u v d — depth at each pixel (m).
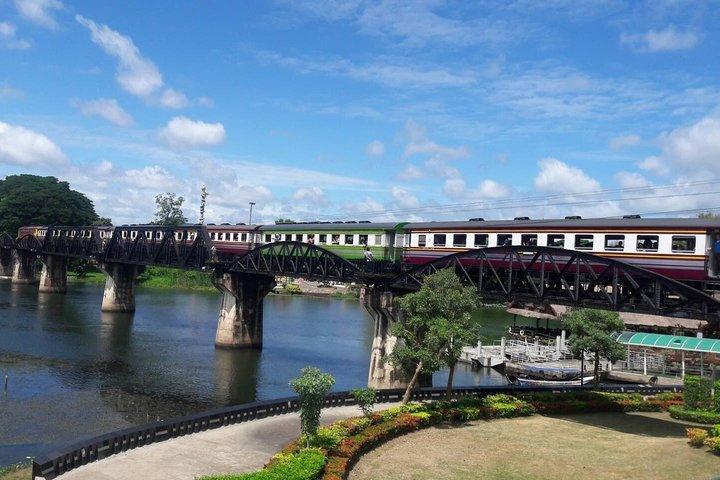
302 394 25.39
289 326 94.06
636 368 57.88
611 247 37.66
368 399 30.45
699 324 56.62
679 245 34.47
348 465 25.06
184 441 26.66
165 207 183.38
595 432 33.62
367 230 55.88
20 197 150.00
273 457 23.75
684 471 26.38
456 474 25.88
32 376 51.44
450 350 34.72
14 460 32.19
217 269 69.81
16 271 134.00
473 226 46.41
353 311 120.31
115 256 94.75
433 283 36.03
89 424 39.16
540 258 40.97
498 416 36.12
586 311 44.25
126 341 70.94
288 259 63.47
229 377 54.84
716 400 37.09
